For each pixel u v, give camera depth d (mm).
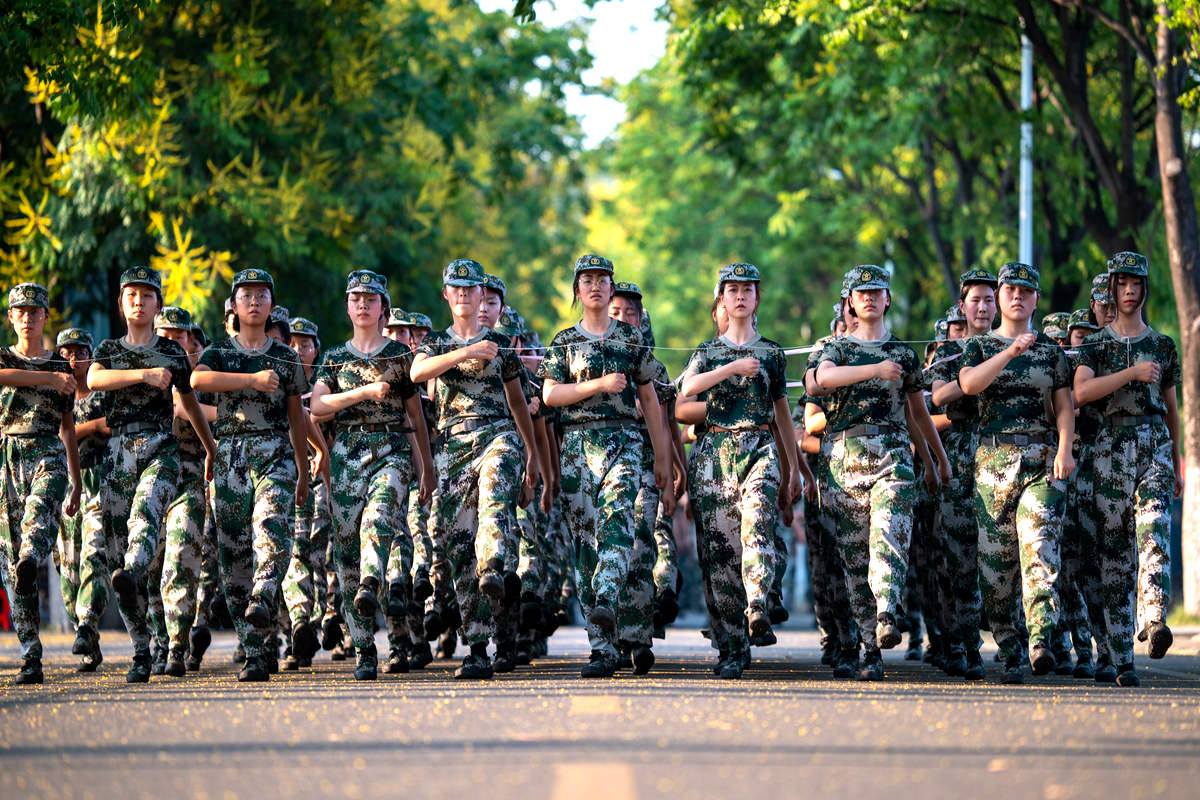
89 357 15703
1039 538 13227
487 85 38625
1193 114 28891
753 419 13969
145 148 28516
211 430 15211
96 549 14852
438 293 37500
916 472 16375
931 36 32625
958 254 42969
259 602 13820
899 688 12688
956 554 14727
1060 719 10258
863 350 13727
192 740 9148
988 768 7992
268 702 11508
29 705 11375
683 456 15586
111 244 30422
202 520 15102
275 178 31016
